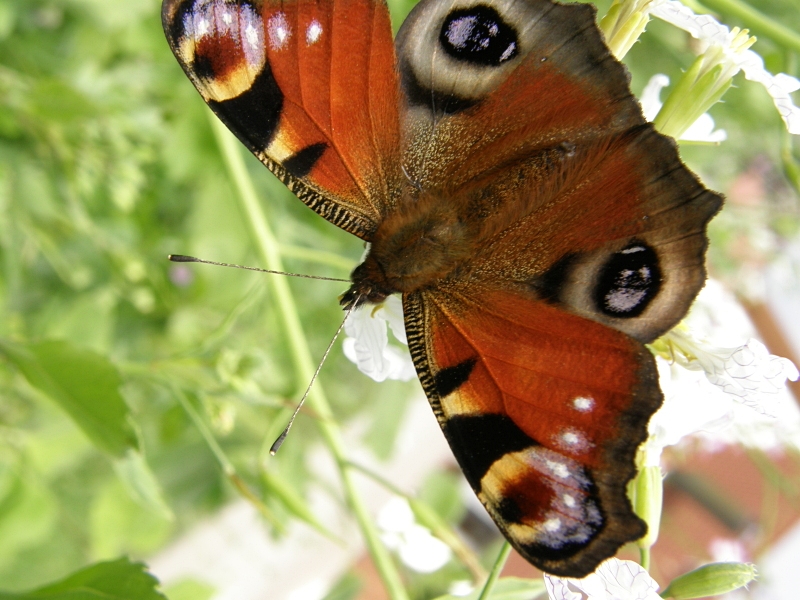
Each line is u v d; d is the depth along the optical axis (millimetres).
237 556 309
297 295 227
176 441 217
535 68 121
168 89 219
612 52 118
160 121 218
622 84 118
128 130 211
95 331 220
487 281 123
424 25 123
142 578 128
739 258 331
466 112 126
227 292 228
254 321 229
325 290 229
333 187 130
